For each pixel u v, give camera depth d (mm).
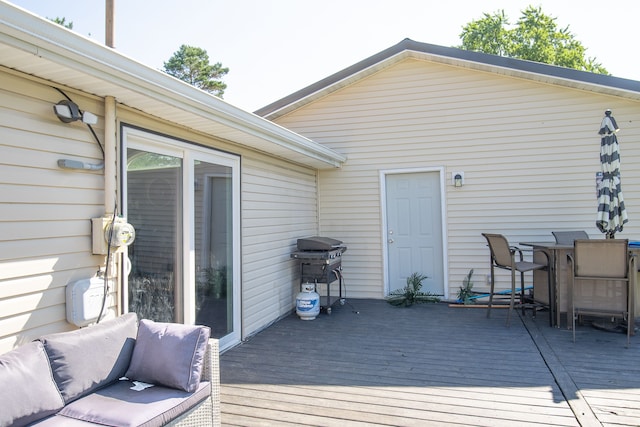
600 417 2523
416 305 6000
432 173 6387
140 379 2260
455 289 6172
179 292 3520
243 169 4516
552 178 5863
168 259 3402
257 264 4762
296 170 6016
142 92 2605
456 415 2604
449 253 6215
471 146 6164
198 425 2197
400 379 3229
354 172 6664
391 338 4375
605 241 3980
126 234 2666
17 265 2180
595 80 5438
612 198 4543
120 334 2334
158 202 3299
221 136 3980
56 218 2400
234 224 4320
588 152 5746
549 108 5883
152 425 1864
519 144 5984
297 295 5582
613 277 4008
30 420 1769
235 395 2961
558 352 3791
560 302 4629
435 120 6316
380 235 6531
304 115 6914
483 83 6125
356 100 6668
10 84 2170
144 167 3156
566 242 5203
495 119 6074
